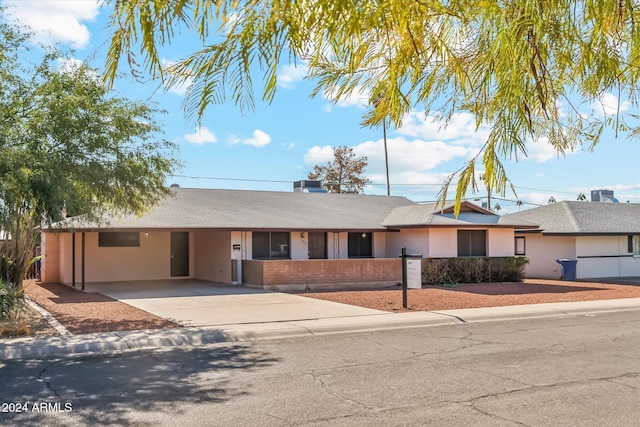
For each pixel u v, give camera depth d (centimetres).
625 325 1255
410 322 1273
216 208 2425
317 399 648
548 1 200
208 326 1182
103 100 1294
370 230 2398
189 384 726
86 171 1264
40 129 1184
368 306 1534
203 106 176
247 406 623
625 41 231
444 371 789
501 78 197
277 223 2297
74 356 921
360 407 614
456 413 589
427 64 220
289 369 811
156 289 2002
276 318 1302
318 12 177
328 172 4512
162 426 556
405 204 2961
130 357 910
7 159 1068
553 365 825
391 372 786
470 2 190
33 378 762
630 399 639
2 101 1166
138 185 1395
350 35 188
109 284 2214
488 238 2427
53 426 557
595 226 2697
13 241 1509
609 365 824
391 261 2198
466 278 2316
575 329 1195
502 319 1369
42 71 1217
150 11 166
